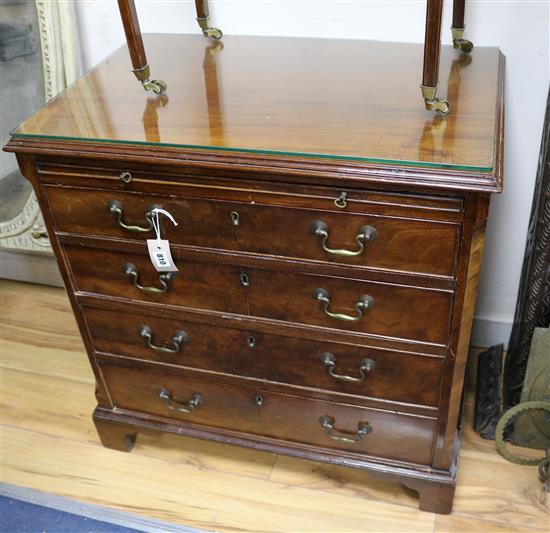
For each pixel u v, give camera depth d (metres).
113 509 1.51
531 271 1.48
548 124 1.39
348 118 1.16
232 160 1.09
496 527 1.43
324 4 1.47
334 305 1.23
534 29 1.39
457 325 1.18
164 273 1.30
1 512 1.52
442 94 1.21
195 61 1.44
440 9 1.01
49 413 1.75
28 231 1.95
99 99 1.30
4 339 1.97
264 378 1.39
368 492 1.52
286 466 1.58
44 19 1.58
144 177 1.17
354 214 1.11
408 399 1.31
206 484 1.56
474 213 1.04
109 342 1.46
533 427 1.54
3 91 1.72
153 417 1.56
